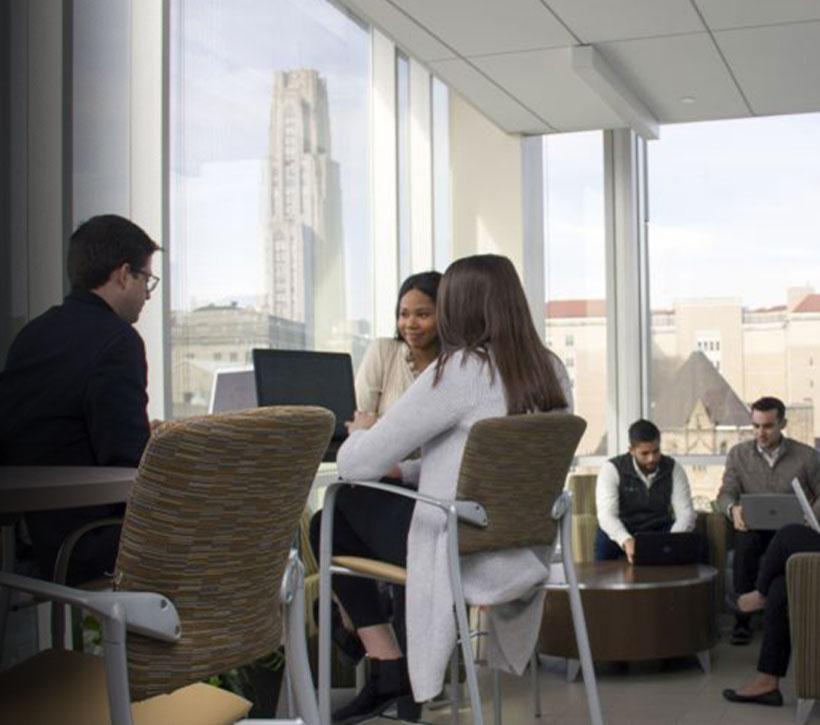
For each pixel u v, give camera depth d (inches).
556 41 219.5
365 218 251.4
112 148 151.6
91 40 148.6
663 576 202.5
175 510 56.4
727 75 241.6
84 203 146.5
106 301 107.7
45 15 137.6
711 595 201.6
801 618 156.9
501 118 273.9
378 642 115.0
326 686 103.4
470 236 290.5
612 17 206.8
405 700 128.7
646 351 299.3
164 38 157.6
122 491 67.1
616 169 293.3
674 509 230.2
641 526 229.5
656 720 164.1
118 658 54.1
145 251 110.2
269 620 64.1
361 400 175.2
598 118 274.7
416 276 150.5
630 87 249.4
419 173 278.4
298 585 68.7
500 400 101.3
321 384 139.6
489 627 111.9
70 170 140.4
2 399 101.9
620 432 293.0
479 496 96.1
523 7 201.9
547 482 100.8
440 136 290.2
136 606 54.9
